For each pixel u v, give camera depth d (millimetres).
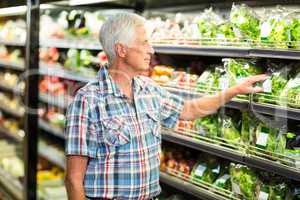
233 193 2477
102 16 3713
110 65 2158
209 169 2717
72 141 2035
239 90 2297
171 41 2865
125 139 2061
